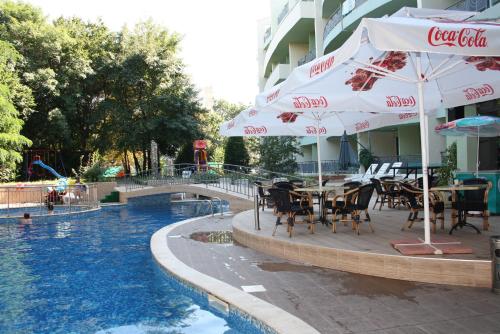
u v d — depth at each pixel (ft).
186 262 22.76
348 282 17.76
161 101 94.17
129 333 14.57
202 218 41.78
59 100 85.35
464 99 25.75
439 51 14.52
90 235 37.52
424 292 15.92
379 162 71.46
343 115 32.78
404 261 17.75
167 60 95.76
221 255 24.35
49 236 37.40
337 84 23.70
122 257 27.48
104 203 65.31
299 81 18.54
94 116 91.35
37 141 88.84
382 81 24.36
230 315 15.65
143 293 19.22
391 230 24.62
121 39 95.40
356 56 20.83
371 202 41.57
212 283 18.24
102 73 93.35
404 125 65.21
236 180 61.98
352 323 13.08
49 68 79.30
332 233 24.75
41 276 22.72
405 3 59.36
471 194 24.41
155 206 63.93
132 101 100.37
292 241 22.70
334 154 95.30
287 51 123.34
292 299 15.79
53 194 61.67
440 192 25.53
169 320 15.76
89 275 22.74
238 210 50.83
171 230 34.19
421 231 23.94
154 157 87.35
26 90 74.54
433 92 26.32
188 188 61.11
